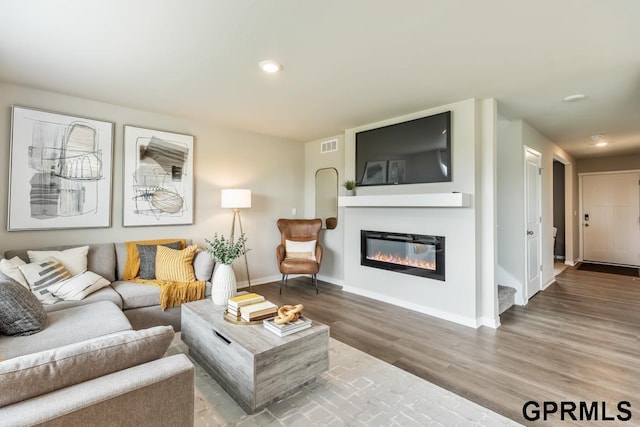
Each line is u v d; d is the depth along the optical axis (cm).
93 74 272
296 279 524
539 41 213
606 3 172
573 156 661
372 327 318
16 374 95
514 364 243
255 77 276
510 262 405
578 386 214
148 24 197
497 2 173
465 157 329
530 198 427
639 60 240
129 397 105
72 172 325
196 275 334
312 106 352
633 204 633
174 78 279
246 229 472
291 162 530
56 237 319
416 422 178
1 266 242
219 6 178
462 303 329
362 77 275
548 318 346
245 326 216
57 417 91
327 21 193
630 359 252
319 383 216
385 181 399
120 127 356
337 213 495
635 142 524
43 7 179
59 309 242
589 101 331
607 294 442
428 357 254
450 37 210
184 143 402
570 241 655
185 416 118
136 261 332
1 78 282
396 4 175
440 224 348
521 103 338
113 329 204
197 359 242
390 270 396
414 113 373
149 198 375
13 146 296
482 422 178
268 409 189
